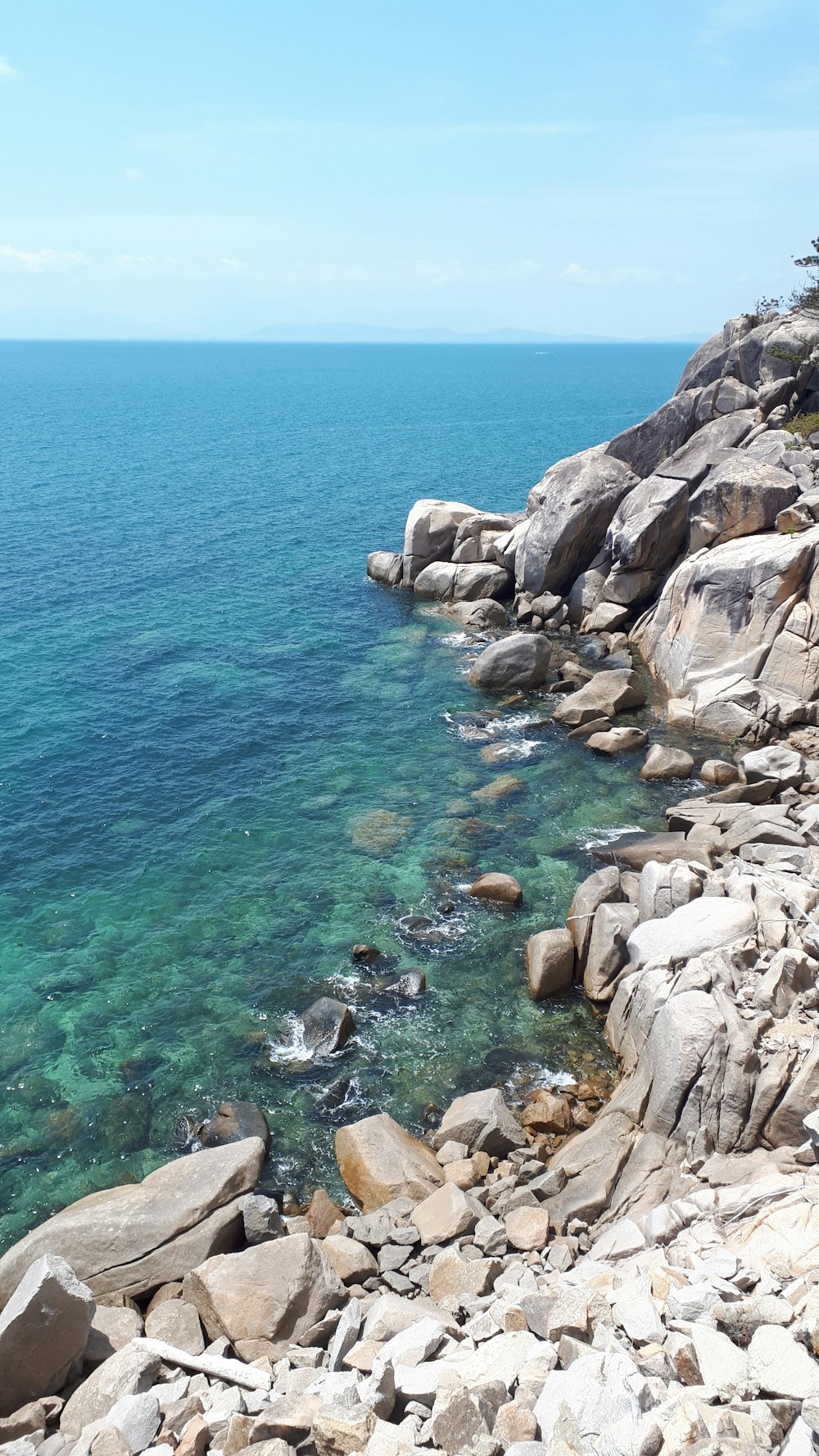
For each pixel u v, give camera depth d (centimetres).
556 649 4806
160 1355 1352
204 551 6925
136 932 2728
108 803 3419
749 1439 959
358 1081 2197
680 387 5538
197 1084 2195
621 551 4800
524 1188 1788
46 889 2923
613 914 2409
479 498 9175
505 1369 1172
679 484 4716
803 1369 1045
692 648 4025
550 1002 2427
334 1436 1070
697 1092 1783
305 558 6844
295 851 3117
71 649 4897
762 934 2089
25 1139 2061
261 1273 1498
